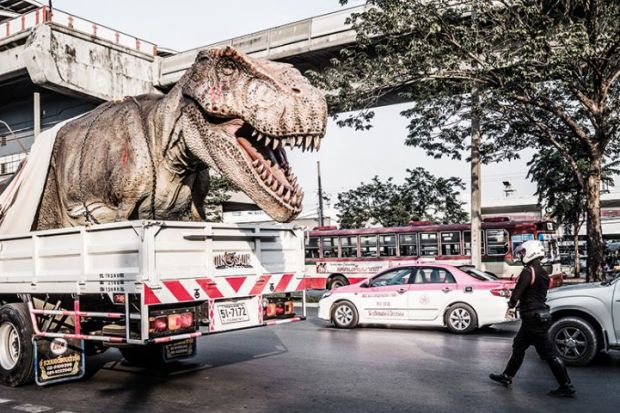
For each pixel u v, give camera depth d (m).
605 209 47.75
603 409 6.40
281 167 7.46
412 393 7.16
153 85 30.17
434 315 13.07
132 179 7.71
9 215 8.99
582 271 37.19
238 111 6.95
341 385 7.64
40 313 7.50
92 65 27.16
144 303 6.27
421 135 19.92
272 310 7.87
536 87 15.11
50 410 6.55
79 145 8.36
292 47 25.16
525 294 7.25
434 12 14.83
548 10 15.38
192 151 7.55
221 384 7.80
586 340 8.85
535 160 30.05
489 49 14.68
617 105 15.91
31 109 32.22
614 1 14.53
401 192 35.12
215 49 7.11
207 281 6.94
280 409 6.46
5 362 7.85
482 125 19.72
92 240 6.94
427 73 15.29
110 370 8.96
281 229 8.10
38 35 24.98
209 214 31.00
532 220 22.17
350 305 13.91
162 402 6.87
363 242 24.95
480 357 9.73
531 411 6.33
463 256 22.69
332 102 16.09
